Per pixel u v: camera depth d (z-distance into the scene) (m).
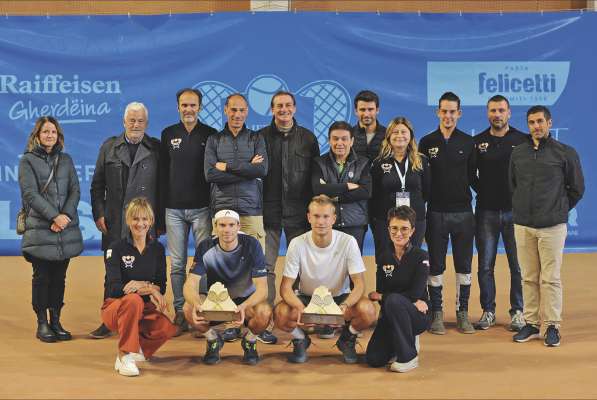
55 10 9.76
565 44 8.91
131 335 4.48
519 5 9.94
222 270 4.72
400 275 4.67
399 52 8.87
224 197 5.42
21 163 5.30
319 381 4.34
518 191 5.23
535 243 5.22
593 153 8.94
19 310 6.16
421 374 4.46
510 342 5.21
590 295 6.61
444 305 6.38
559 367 4.59
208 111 8.85
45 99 8.73
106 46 8.73
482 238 5.70
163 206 5.63
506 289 6.93
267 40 8.81
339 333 5.50
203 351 5.03
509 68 8.91
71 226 5.38
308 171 5.58
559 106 8.94
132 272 4.78
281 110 5.52
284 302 4.68
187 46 8.79
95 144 8.79
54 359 4.81
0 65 8.67
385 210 5.47
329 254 4.75
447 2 9.94
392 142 5.40
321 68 8.86
